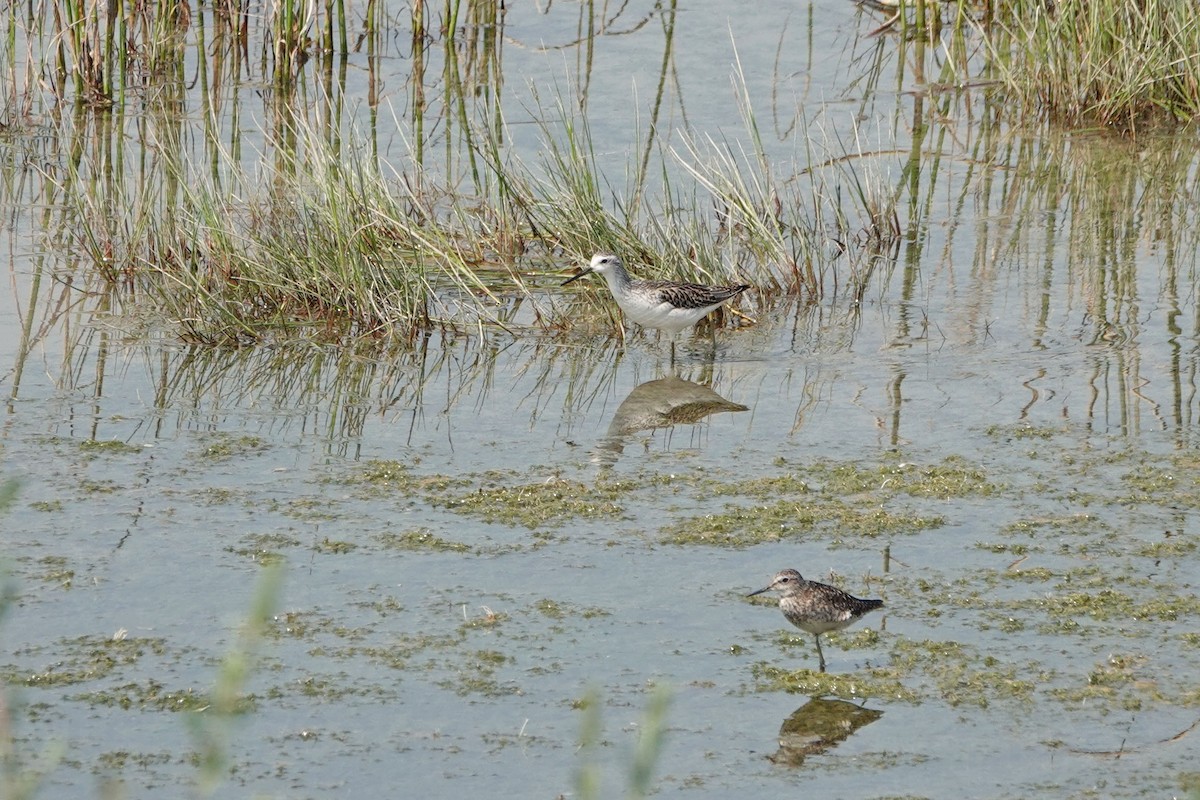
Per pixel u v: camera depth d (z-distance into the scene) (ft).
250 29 94.38
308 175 63.52
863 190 71.56
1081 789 29.27
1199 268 62.49
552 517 41.65
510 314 59.06
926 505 42.34
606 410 50.01
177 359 53.52
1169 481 43.47
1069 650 34.68
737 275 60.13
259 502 42.27
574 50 90.89
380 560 38.91
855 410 49.57
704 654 34.63
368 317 57.11
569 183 62.59
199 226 61.52
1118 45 80.74
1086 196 71.56
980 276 62.23
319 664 33.88
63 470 43.91
